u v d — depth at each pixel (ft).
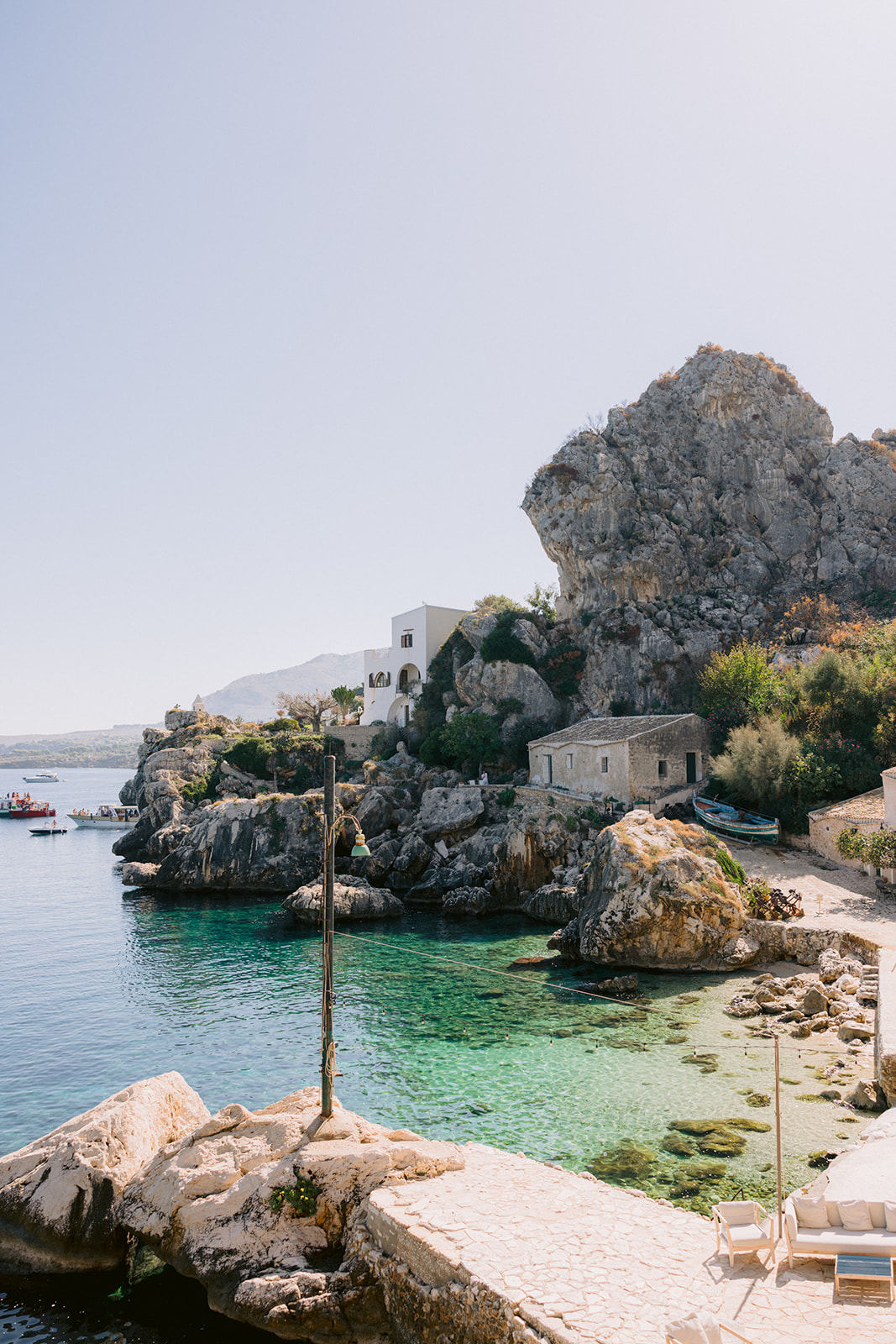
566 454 276.62
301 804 212.43
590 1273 40.65
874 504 268.62
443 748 245.24
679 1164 63.46
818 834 149.79
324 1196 52.80
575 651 256.32
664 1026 96.89
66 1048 100.89
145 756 342.85
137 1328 50.24
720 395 284.20
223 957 146.51
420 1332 43.21
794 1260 41.37
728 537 271.90
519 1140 69.46
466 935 152.66
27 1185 58.44
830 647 211.00
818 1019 91.66
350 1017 107.45
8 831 435.53
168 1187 56.49
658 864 123.85
